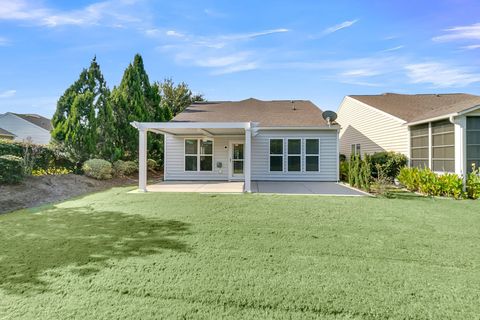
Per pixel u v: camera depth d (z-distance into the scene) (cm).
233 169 1576
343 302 302
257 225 597
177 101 3272
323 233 543
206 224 603
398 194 1048
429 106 1584
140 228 570
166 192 1067
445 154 1134
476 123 1050
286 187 1245
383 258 422
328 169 1505
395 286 336
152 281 347
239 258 420
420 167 1295
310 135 1514
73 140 1381
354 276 362
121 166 1572
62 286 334
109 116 1590
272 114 1645
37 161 1280
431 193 1033
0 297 310
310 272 373
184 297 312
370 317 277
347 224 609
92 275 362
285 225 598
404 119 1399
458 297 312
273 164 1535
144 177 1111
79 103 1403
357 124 1922
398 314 281
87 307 293
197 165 1587
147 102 2019
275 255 432
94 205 805
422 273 371
